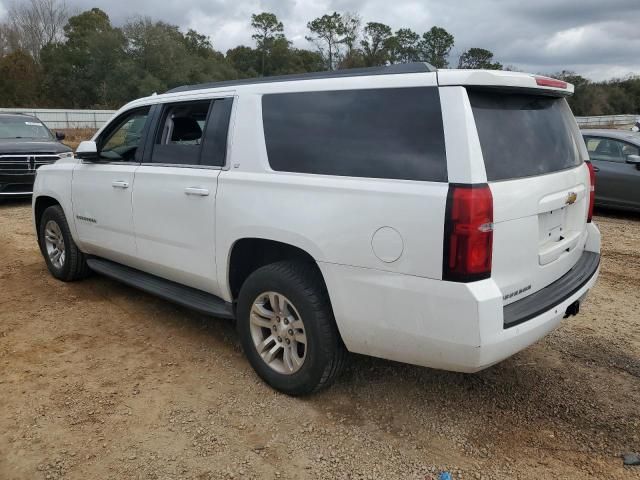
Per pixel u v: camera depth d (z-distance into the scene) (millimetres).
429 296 2682
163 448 2996
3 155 10188
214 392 3561
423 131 2748
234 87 3760
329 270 3041
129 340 4340
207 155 3807
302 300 3215
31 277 5914
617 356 4117
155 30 56094
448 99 2684
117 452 2959
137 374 3793
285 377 3441
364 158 2951
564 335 4504
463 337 2629
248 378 3740
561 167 3293
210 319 4770
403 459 2924
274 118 3424
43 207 5945
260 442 3053
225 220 3584
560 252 3279
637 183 9539
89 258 5430
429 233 2646
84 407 3373
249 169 3492
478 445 3045
